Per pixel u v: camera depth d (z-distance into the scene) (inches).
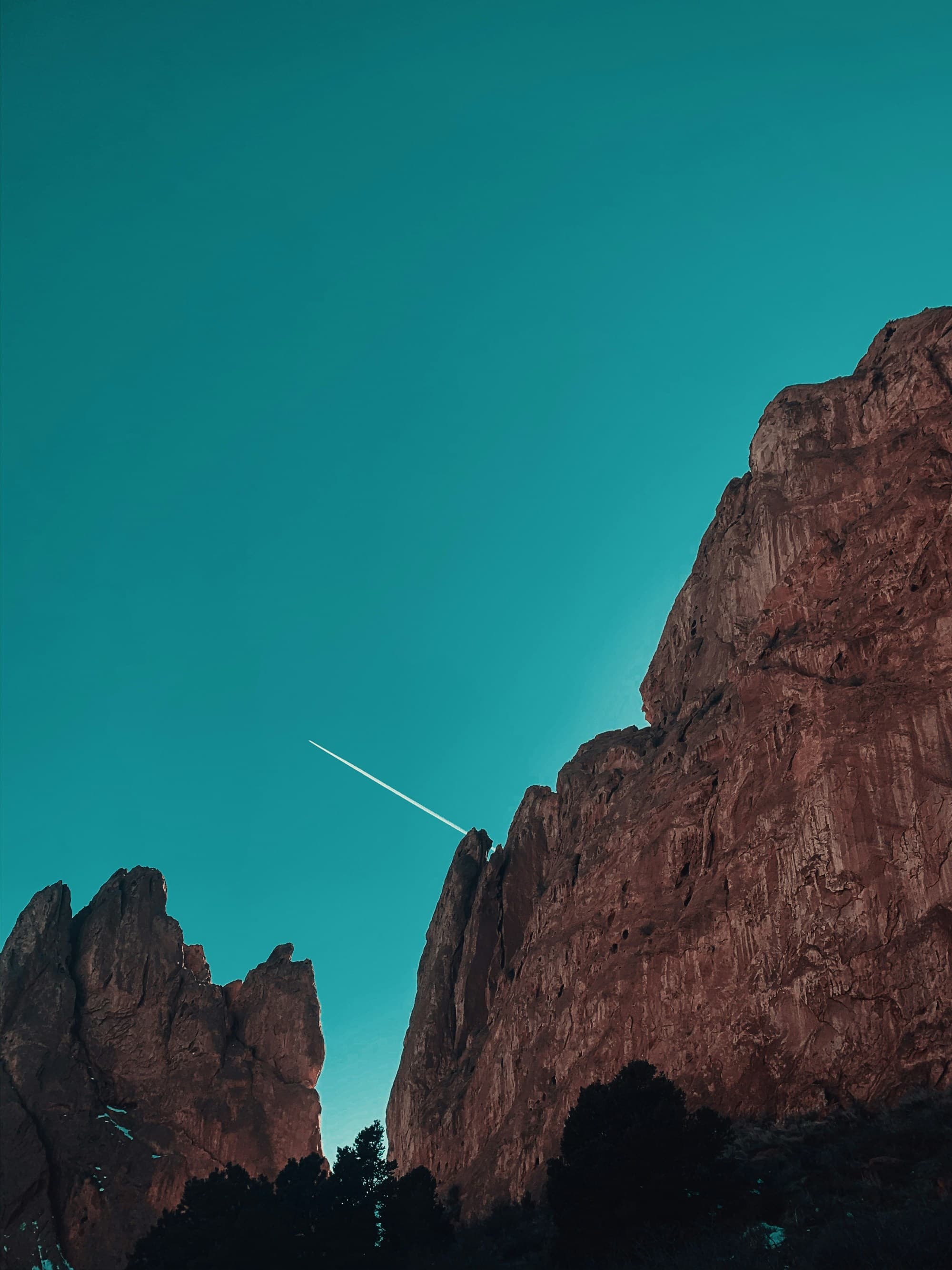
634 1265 1563.7
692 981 2593.5
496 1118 3228.3
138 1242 2385.6
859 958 2245.3
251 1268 2036.2
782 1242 1485.0
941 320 3469.5
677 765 3265.3
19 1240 4227.4
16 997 5113.2
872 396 3484.3
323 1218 2210.9
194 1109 4822.8
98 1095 4827.8
